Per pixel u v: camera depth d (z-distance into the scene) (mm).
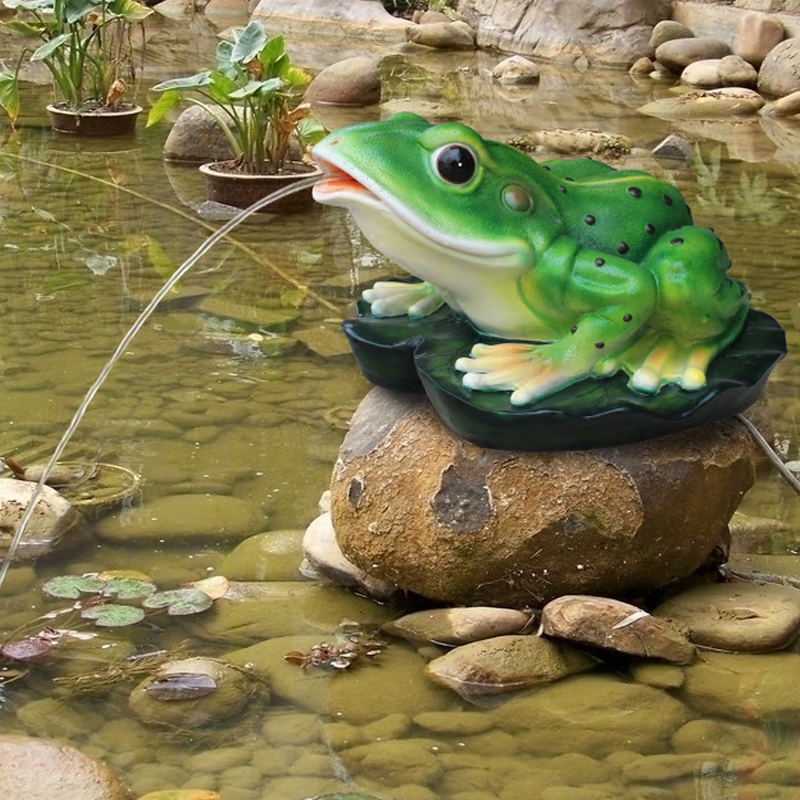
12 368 1974
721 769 1390
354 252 2512
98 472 1751
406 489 1517
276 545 1633
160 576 1598
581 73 5312
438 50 5922
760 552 1648
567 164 1585
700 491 1509
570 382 1491
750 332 1551
